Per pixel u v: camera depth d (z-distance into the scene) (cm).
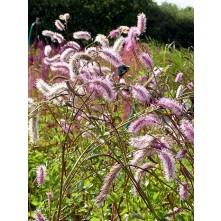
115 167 61
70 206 80
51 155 99
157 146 65
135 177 66
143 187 82
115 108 96
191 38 314
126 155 71
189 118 71
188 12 317
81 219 80
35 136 77
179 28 318
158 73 101
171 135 71
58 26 123
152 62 91
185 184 72
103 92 68
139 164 64
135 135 77
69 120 87
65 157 86
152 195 82
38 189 87
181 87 94
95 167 86
